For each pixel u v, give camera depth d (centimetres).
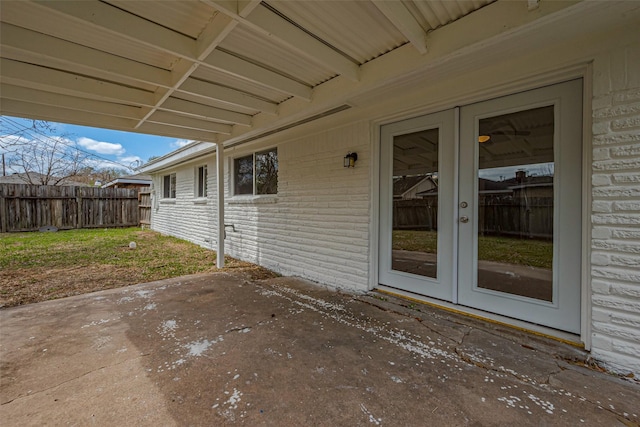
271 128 421
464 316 280
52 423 153
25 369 203
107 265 540
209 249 721
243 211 597
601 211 200
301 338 247
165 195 1060
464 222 288
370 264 363
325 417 157
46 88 290
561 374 192
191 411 162
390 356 217
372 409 163
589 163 214
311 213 439
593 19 179
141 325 274
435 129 309
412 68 243
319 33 228
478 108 276
